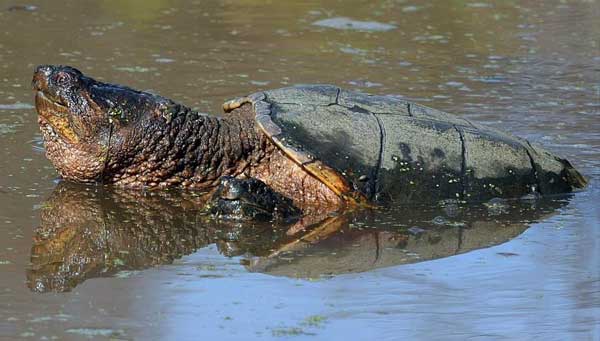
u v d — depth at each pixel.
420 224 22.94
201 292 18.34
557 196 25.02
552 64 39.22
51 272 19.30
